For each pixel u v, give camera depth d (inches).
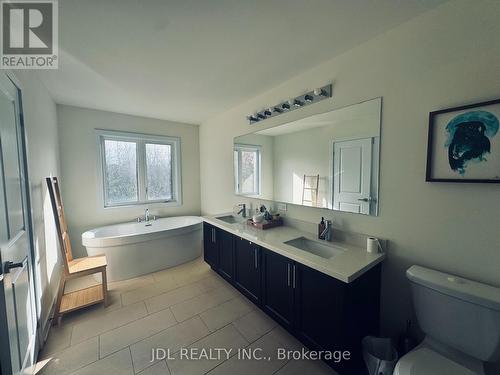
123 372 58.1
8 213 48.1
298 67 78.0
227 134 131.9
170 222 152.4
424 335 56.1
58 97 106.3
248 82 90.0
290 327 68.3
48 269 81.9
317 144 79.5
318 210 81.7
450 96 49.6
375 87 62.3
